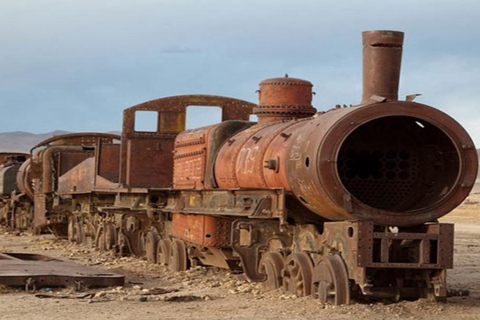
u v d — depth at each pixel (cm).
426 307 1464
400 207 1576
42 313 1416
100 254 2755
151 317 1373
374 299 1529
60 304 1526
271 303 1517
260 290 1692
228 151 1892
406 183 1585
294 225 1688
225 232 1930
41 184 3634
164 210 2250
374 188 1580
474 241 3559
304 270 1586
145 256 2519
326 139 1454
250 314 1402
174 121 2531
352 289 1500
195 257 2159
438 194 1526
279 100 1920
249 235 1755
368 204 1572
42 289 1730
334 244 1512
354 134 1570
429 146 1572
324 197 1462
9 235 3897
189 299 1585
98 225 2970
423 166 1581
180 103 2530
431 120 1491
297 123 1695
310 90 1947
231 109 2523
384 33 1556
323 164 1449
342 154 1570
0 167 4888
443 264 1471
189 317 1373
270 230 1759
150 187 2508
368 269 1470
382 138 1580
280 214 1612
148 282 1948
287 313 1409
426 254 1466
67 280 1755
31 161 3650
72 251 2912
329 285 1486
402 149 1587
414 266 1456
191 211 2000
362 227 1436
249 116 2530
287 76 1953
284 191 1605
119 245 2638
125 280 1944
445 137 1515
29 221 4159
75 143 3653
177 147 2233
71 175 3219
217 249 1953
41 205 3578
